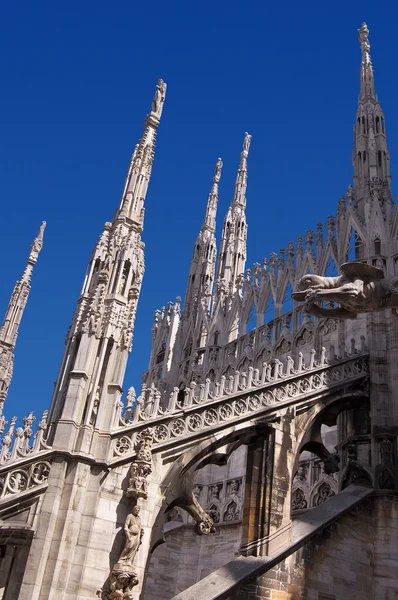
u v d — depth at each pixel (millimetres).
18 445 13672
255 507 16594
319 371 19172
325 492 20234
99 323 15789
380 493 18000
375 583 16844
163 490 14844
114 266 16828
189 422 15977
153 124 20438
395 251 22219
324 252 25812
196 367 28719
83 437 14234
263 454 17156
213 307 29953
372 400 19703
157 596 22125
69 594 12672
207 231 35062
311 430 18328
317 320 23750
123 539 13688
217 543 22562
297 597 15180
